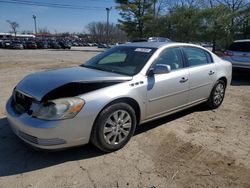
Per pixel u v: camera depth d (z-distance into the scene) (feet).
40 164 10.77
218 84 18.28
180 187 9.60
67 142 10.30
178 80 14.40
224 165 11.13
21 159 11.09
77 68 14.03
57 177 9.93
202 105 18.69
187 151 12.25
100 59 15.10
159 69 12.82
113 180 9.86
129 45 15.52
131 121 12.29
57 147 10.19
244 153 12.23
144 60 13.42
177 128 14.90
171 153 12.01
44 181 9.68
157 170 10.61
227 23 106.01
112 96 11.12
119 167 10.72
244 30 98.58
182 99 15.10
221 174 10.46
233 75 35.12
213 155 11.94
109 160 11.22
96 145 11.32
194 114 17.49
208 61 17.42
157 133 14.10
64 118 9.98
